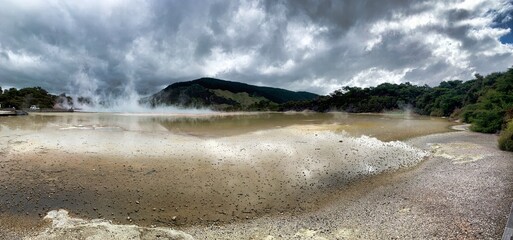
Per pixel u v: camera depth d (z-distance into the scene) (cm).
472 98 5653
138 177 1482
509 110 3053
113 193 1309
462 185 1358
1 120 3841
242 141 2358
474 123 3494
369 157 1961
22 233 995
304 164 1761
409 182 1472
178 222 1104
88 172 1524
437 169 1678
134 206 1209
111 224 1055
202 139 2439
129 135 2584
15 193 1279
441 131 3338
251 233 1013
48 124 3381
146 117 5225
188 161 1750
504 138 2144
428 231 956
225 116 6331
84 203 1219
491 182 1374
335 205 1241
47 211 1150
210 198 1295
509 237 841
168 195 1308
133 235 976
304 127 3481
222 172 1585
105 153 1862
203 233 1019
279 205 1252
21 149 1912
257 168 1666
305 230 1023
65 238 952
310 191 1396
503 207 1099
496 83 4712
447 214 1069
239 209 1212
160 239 955
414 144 2444
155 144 2170
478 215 1046
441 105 6581
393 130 3309
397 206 1177
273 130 3127
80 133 2639
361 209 1177
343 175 1611
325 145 2262
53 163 1641
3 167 1561
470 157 1895
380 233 966
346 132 3034
